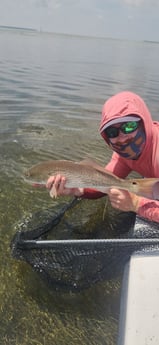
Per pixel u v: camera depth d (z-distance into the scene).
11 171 1.59
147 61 8.09
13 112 2.51
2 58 5.71
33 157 1.76
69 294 0.96
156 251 0.88
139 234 1.04
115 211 1.21
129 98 0.95
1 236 1.15
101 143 2.03
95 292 0.97
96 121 2.45
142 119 0.94
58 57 7.00
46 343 0.83
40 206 1.33
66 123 2.36
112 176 0.88
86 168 0.88
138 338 0.69
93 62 6.59
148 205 0.97
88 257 0.92
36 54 7.14
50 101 2.93
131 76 4.95
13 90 3.22
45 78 4.13
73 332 0.86
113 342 0.84
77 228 1.15
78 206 1.24
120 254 0.91
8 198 1.37
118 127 0.93
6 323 0.87
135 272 0.81
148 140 0.98
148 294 0.76
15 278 0.99
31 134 2.09
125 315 0.73
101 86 3.89
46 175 0.88
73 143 1.99
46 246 0.91
